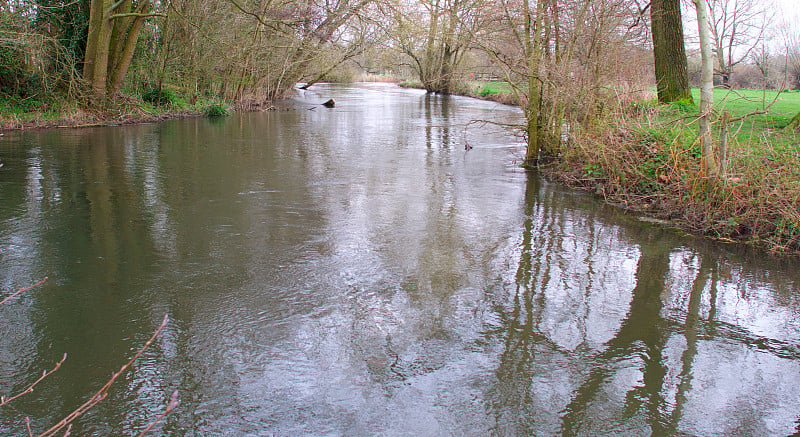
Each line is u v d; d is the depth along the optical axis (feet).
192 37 76.07
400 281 19.74
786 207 23.35
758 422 12.75
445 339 15.93
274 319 16.83
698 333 16.58
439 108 89.66
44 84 59.11
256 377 13.98
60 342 15.29
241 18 79.82
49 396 13.03
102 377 13.79
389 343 15.66
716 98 57.72
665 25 48.91
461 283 19.67
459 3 38.42
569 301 18.45
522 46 37.29
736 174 25.55
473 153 45.73
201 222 25.72
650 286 19.71
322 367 14.46
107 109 63.10
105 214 26.66
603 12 35.14
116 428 12.08
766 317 17.62
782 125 37.27
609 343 15.90
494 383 13.96
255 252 22.11
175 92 79.56
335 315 17.16
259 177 35.37
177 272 20.02
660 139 31.09
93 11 60.13
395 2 59.93
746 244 23.94
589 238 24.66
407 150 46.98
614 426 12.57
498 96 102.68
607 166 32.07
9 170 35.32
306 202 29.55
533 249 23.15
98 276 19.53
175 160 40.47
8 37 54.24
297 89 139.85
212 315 16.96
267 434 12.03
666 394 13.70
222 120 69.46
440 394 13.50
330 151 45.98
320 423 12.41
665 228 26.14
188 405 12.89
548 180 35.73
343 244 23.25
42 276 19.43
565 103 37.19
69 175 34.53
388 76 207.51
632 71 38.09
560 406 13.19
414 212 28.07
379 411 12.84
